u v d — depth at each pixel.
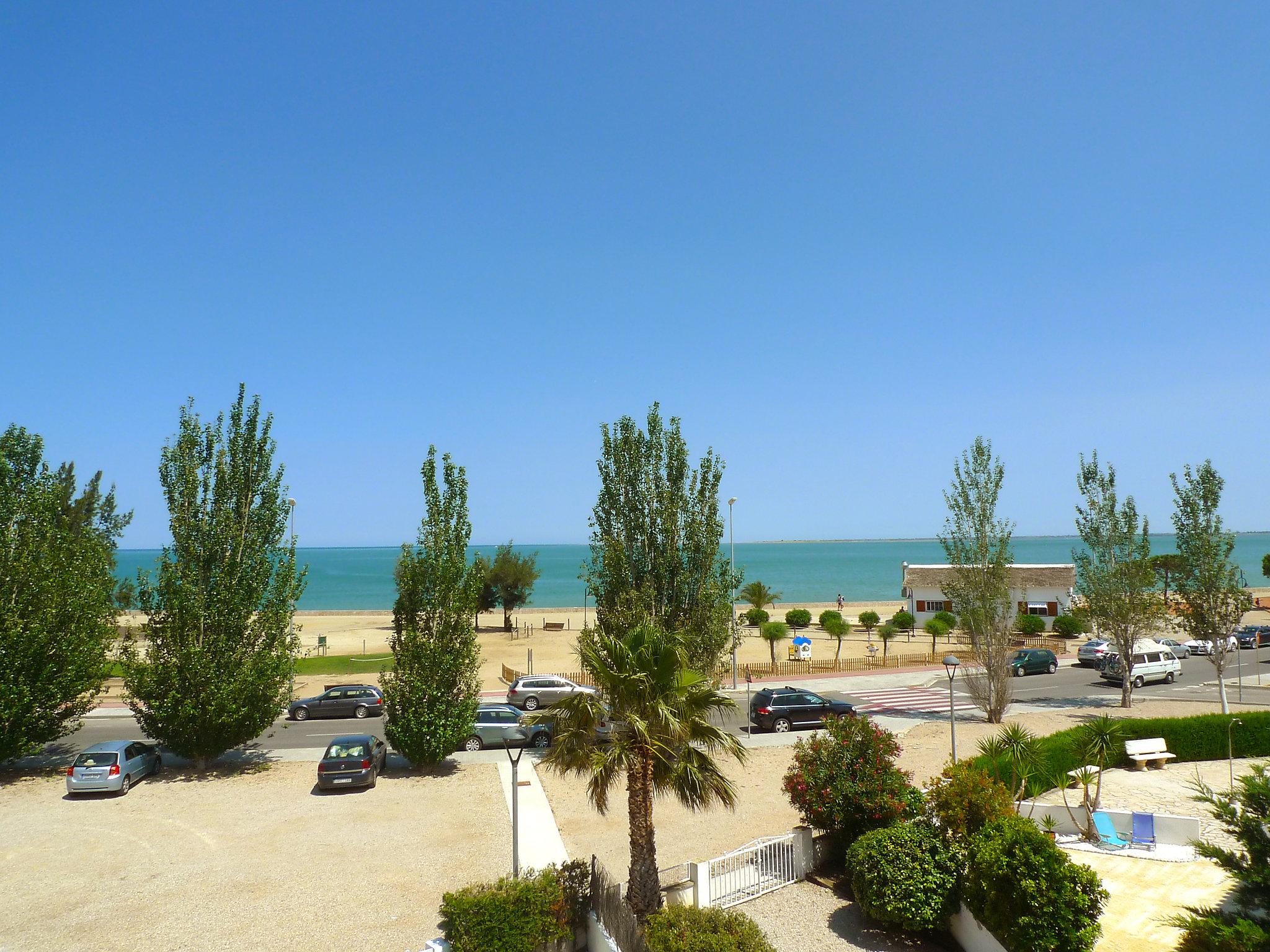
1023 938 11.59
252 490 25.50
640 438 22.69
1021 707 35.78
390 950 13.37
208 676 23.94
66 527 26.91
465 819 20.34
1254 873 9.95
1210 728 25.09
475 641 25.89
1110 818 17.72
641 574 22.31
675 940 11.63
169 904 15.16
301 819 20.31
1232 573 29.33
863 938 13.91
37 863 17.31
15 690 22.92
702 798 13.45
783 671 45.94
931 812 15.25
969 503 32.31
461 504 26.08
